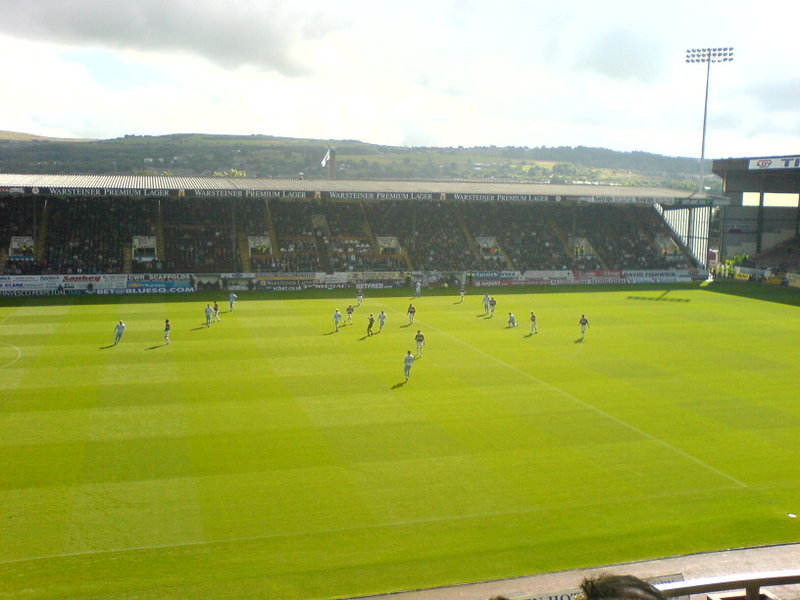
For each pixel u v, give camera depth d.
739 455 31.69
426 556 22.58
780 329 61.25
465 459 30.66
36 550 22.39
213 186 86.94
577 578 21.11
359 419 35.66
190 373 43.81
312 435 33.19
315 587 20.70
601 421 35.97
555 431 34.41
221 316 64.69
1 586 20.39
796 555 22.84
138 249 85.81
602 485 28.28
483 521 25.06
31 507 25.28
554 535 24.12
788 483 28.80
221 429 33.78
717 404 39.09
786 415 37.25
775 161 95.44
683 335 58.19
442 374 44.59
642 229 107.06
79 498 26.09
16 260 80.19
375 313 67.88
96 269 81.06
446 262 93.00
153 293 79.06
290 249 90.44
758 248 106.75
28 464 29.12
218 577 21.16
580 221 106.75
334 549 22.94
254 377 43.16
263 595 20.27
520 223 104.06
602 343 54.62
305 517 25.09
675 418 36.62
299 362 47.12
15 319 61.56
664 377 44.62
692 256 102.06
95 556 22.14
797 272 91.88
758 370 46.59
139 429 33.56
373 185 97.44
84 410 36.16
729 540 23.92
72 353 48.53
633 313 69.38
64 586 20.48
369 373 44.56
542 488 27.88
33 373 43.09
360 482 28.08
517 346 53.22
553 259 96.25
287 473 28.80
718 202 99.06
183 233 89.81
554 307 72.88
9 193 75.81
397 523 24.78
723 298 80.44
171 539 23.33
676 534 24.31
